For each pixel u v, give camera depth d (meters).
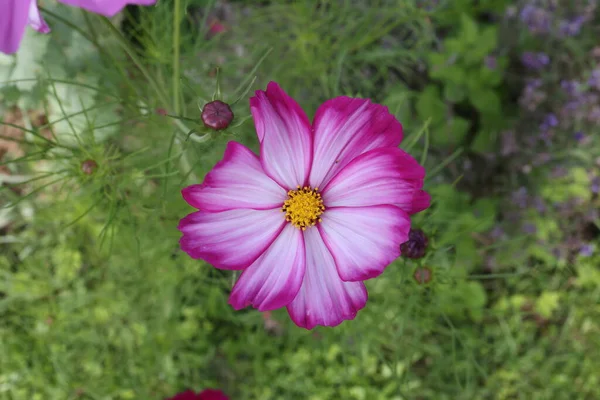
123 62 0.46
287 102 0.33
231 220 0.34
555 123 0.51
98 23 0.46
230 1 0.54
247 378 0.53
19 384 0.51
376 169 0.33
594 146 0.53
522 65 0.56
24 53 0.46
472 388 0.53
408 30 0.56
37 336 0.51
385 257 0.33
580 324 0.56
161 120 0.43
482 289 0.50
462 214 0.50
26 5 0.29
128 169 0.44
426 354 0.54
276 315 0.45
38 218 0.50
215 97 0.33
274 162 0.34
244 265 0.34
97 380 0.51
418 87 0.57
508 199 0.54
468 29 0.51
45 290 0.51
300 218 0.34
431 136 0.53
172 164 0.42
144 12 0.44
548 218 0.54
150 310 0.50
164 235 0.45
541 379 0.54
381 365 0.53
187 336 0.51
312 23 0.48
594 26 0.56
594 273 0.55
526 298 0.56
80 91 0.47
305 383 0.52
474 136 0.57
